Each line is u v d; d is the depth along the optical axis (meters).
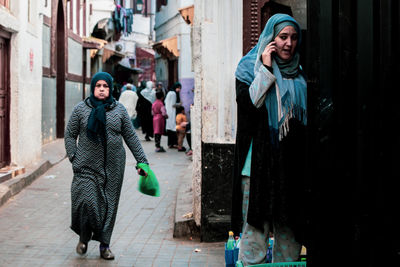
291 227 3.81
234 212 4.09
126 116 6.50
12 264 6.14
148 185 6.45
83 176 6.27
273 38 3.88
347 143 2.82
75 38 21.78
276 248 3.96
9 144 10.93
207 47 6.73
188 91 27.39
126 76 43.25
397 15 2.63
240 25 6.76
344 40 2.79
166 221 8.22
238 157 4.04
